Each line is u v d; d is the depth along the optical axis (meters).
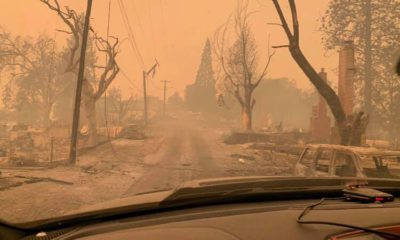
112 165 19.84
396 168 7.51
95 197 11.31
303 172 9.17
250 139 38.44
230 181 3.07
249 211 2.36
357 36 48.09
